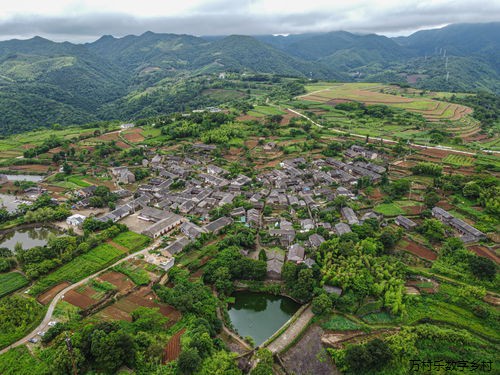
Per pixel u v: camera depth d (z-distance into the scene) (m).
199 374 69.25
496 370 73.56
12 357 70.81
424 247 117.00
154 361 72.00
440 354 77.69
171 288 97.12
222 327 87.19
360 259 104.44
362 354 73.25
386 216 137.25
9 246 123.75
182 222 136.62
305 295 95.50
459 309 90.75
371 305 93.56
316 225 132.50
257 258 115.81
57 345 72.75
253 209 144.12
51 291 93.25
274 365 77.94
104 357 67.25
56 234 129.50
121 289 95.38
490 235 120.06
